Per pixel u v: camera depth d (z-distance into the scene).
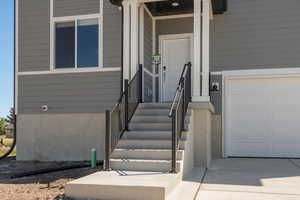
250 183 5.91
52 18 9.81
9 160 10.00
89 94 9.48
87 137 9.50
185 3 8.88
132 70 8.40
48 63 9.79
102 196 4.88
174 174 5.64
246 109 9.63
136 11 8.44
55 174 7.27
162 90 9.95
